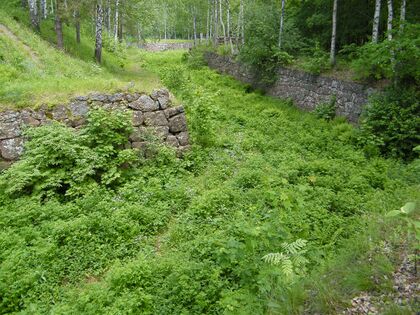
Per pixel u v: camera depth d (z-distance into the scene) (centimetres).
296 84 1772
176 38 6819
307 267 473
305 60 1819
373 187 859
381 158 1042
